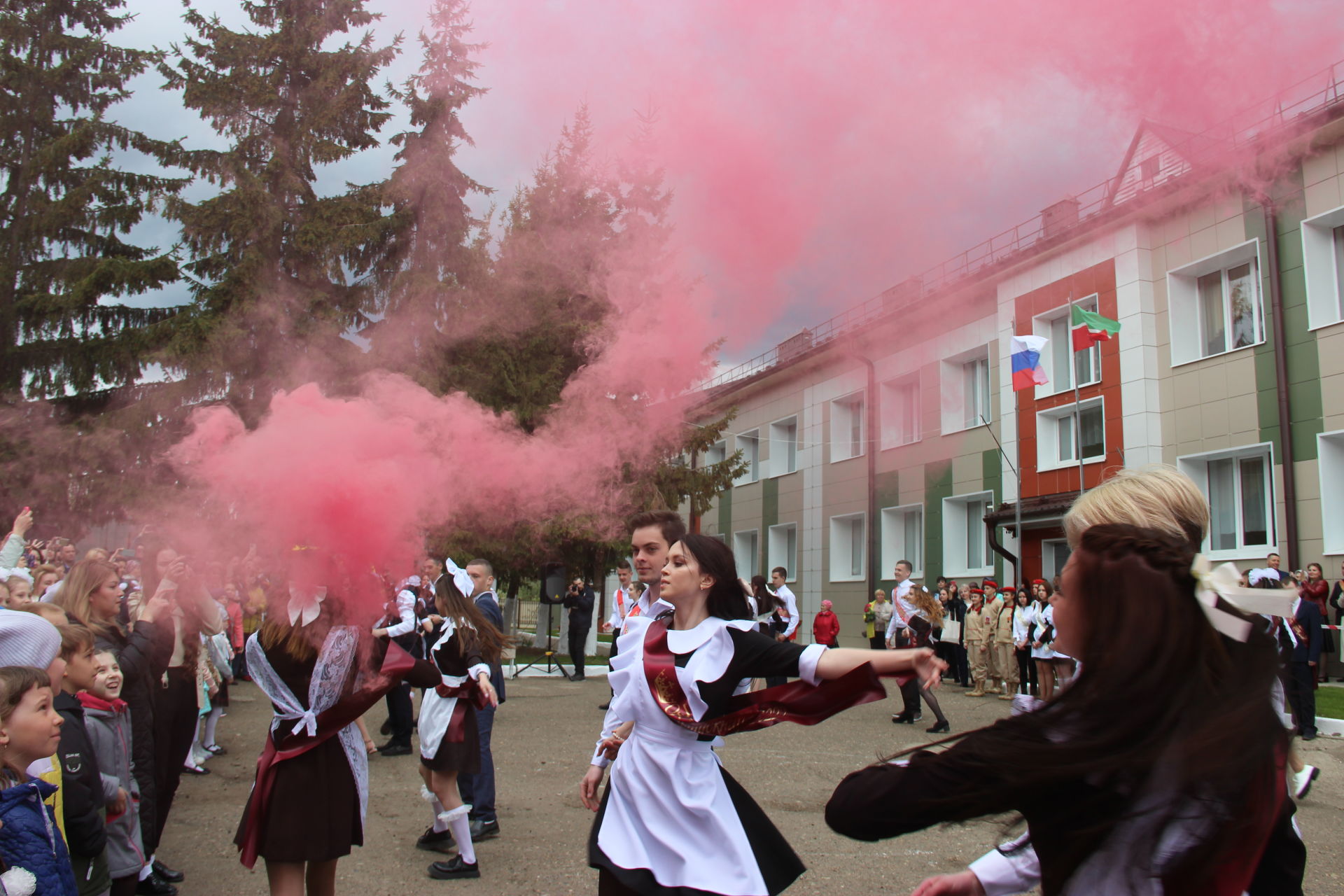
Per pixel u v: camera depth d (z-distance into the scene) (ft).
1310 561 38.60
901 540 56.13
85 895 10.57
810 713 8.33
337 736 11.68
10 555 20.90
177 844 17.21
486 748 17.61
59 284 62.59
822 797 20.88
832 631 43.91
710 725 8.82
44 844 8.38
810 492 63.21
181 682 16.02
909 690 32.35
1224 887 3.92
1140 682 4.04
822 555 63.05
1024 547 49.55
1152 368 43.60
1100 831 3.96
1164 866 3.87
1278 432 39.65
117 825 12.39
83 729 10.66
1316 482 38.24
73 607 13.74
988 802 4.17
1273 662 4.20
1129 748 3.95
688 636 9.32
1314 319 37.91
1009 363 44.32
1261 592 4.12
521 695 39.86
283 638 11.48
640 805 8.93
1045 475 45.83
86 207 63.00
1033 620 37.37
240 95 52.65
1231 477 42.73
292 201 52.75
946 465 50.65
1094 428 45.73
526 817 19.04
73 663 11.46
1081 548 4.55
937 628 35.19
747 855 8.63
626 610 34.47
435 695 15.57
